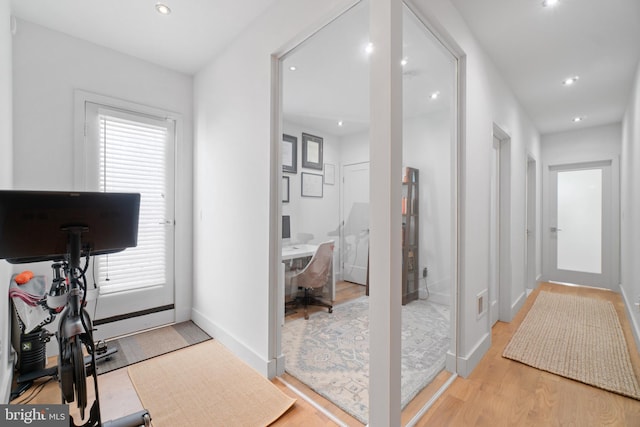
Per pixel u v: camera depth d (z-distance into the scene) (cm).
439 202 204
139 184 270
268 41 197
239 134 228
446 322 203
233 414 159
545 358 221
